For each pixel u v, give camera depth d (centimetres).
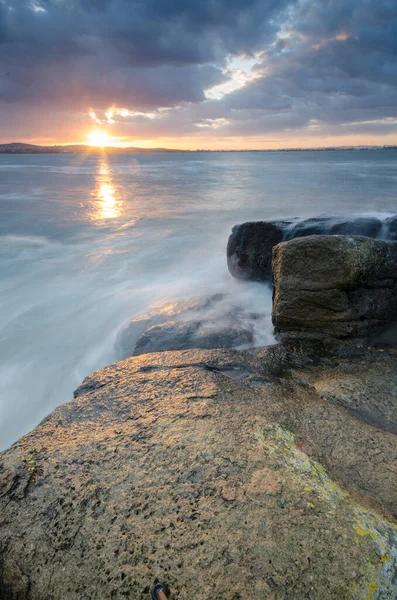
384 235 662
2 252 1164
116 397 304
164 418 268
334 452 237
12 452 240
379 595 150
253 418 266
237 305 640
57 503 199
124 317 703
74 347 625
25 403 508
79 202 2227
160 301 724
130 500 197
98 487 207
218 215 1750
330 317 424
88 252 1164
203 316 580
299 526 176
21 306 777
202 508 189
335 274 418
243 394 306
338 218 726
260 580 156
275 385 329
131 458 227
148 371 362
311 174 3794
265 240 726
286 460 222
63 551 177
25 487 211
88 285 880
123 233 1420
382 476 217
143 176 4397
